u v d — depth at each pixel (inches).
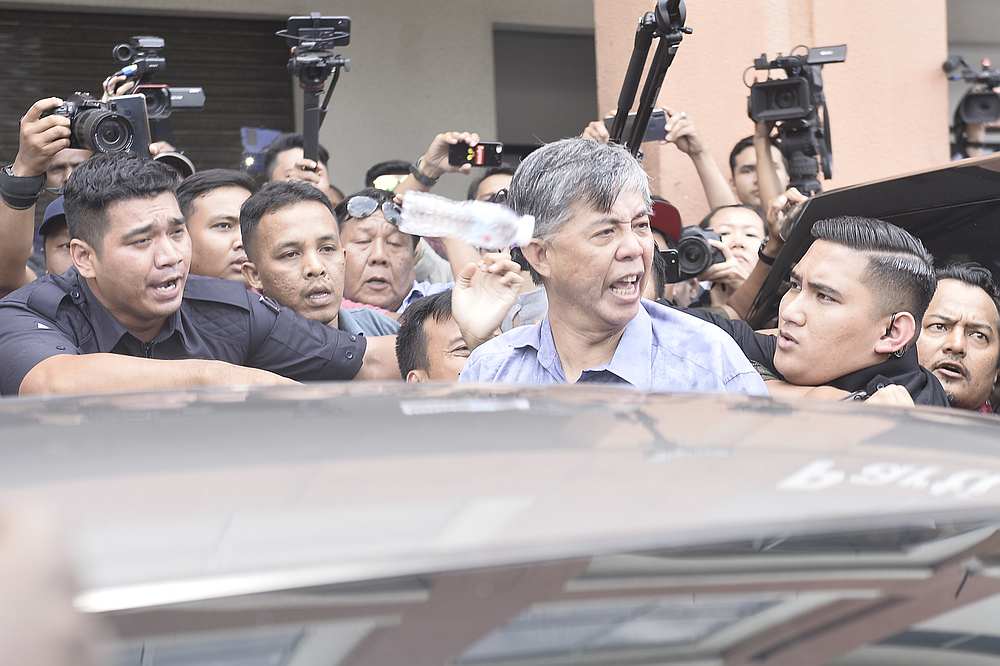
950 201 119.2
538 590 37.9
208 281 128.8
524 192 99.3
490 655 36.4
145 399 53.9
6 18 281.3
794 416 53.9
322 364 129.7
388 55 310.7
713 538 41.1
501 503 41.2
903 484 46.3
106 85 168.6
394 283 168.4
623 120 151.4
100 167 118.0
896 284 103.8
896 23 248.8
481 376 104.7
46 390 104.1
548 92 330.6
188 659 34.3
